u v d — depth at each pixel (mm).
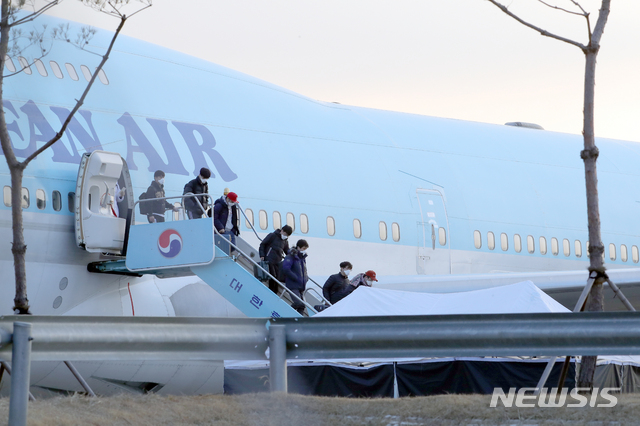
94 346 28375
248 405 33969
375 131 94438
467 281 85375
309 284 78938
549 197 102438
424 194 90938
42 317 26922
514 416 32219
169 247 59219
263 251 64375
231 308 72250
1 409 32000
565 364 41938
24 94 64312
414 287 82750
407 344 32062
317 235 80500
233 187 75062
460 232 92188
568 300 95312
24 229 60625
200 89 79625
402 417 32406
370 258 84000
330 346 32469
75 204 62688
